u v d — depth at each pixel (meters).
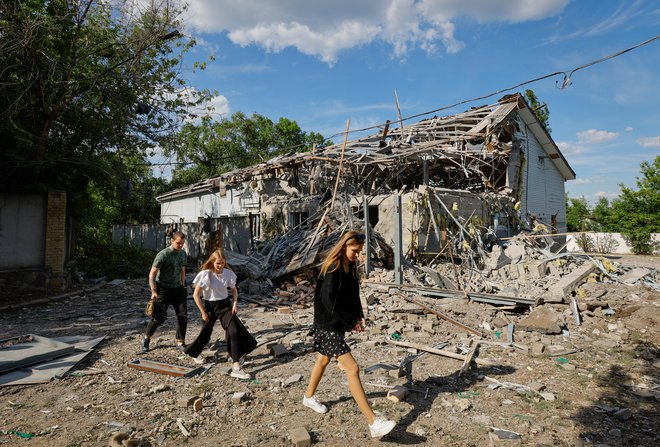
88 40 11.23
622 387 4.39
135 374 4.78
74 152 11.58
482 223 13.49
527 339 6.12
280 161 16.61
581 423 3.58
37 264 10.09
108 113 12.19
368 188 15.89
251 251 13.87
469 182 17.02
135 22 11.82
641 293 7.80
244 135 37.16
